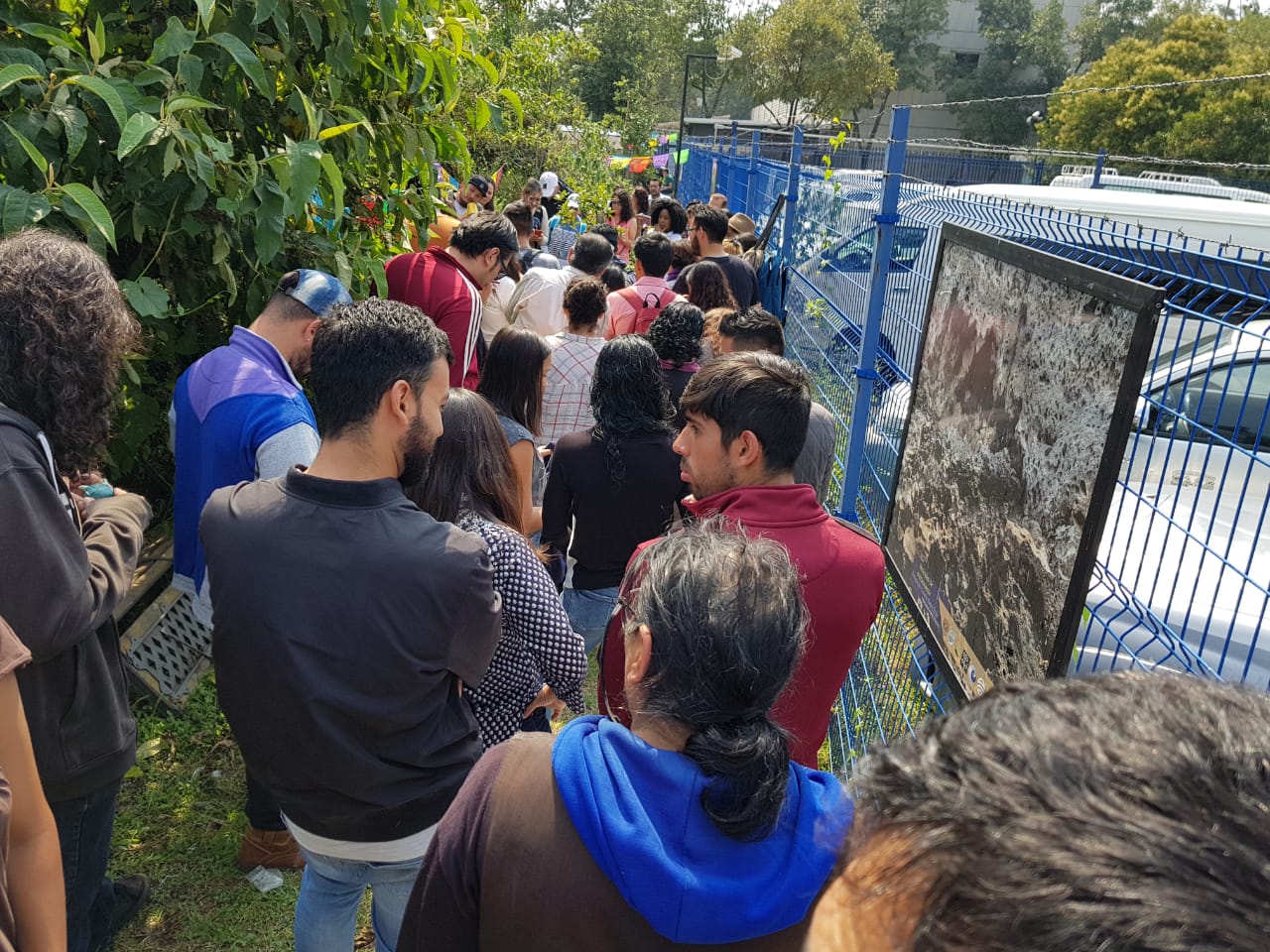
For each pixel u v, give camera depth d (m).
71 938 2.00
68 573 1.58
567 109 12.12
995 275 1.94
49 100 2.54
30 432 1.57
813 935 0.55
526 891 1.04
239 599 1.66
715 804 1.02
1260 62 29.41
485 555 1.76
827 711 2.05
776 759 1.05
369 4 3.20
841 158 9.34
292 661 1.63
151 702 3.37
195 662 3.58
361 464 1.74
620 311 5.61
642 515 3.09
